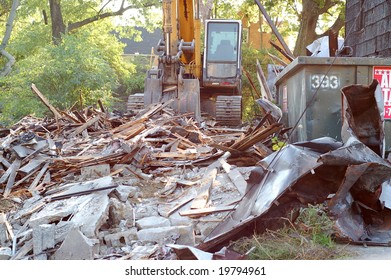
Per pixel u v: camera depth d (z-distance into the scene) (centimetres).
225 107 1877
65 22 4284
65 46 2922
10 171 1009
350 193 625
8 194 936
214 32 2056
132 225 743
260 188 645
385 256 554
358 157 591
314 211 645
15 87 2831
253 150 978
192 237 688
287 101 980
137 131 1222
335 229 595
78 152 1145
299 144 671
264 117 1007
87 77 2809
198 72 1988
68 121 1448
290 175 611
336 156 587
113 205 757
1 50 3541
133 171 987
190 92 1545
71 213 750
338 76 855
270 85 1397
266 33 4616
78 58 2809
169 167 1023
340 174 614
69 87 2798
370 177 598
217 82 2041
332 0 2984
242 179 846
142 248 659
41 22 4588
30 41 3962
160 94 1553
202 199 792
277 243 585
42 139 1129
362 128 677
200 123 1496
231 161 977
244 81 2877
